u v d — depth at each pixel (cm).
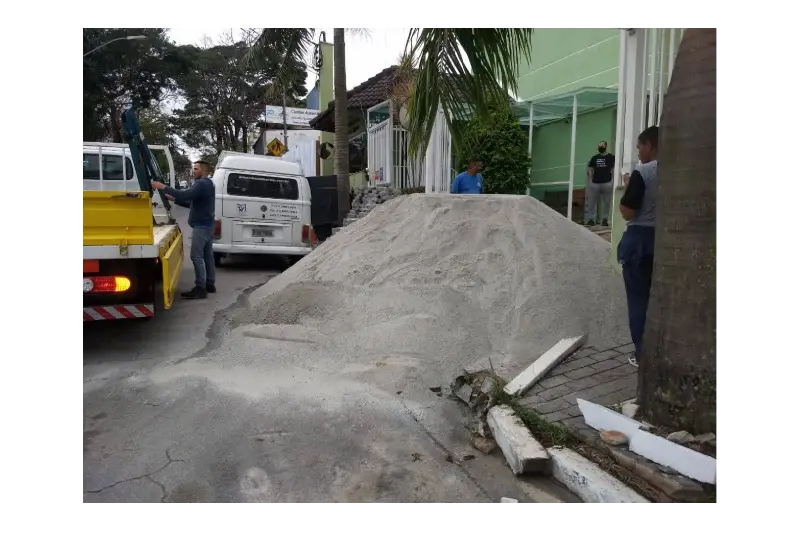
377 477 344
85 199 526
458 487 337
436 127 934
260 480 338
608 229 974
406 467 356
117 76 2605
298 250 1073
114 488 326
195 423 402
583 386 445
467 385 454
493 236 663
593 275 607
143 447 370
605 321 551
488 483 342
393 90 1346
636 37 605
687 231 344
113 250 533
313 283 674
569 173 1220
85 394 448
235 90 3525
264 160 1065
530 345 523
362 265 677
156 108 3728
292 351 548
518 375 458
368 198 1415
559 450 356
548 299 569
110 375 489
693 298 341
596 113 1166
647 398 369
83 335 611
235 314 687
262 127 3306
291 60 1434
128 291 543
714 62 333
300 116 3219
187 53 2859
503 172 1122
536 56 1279
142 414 416
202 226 789
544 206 729
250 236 1041
